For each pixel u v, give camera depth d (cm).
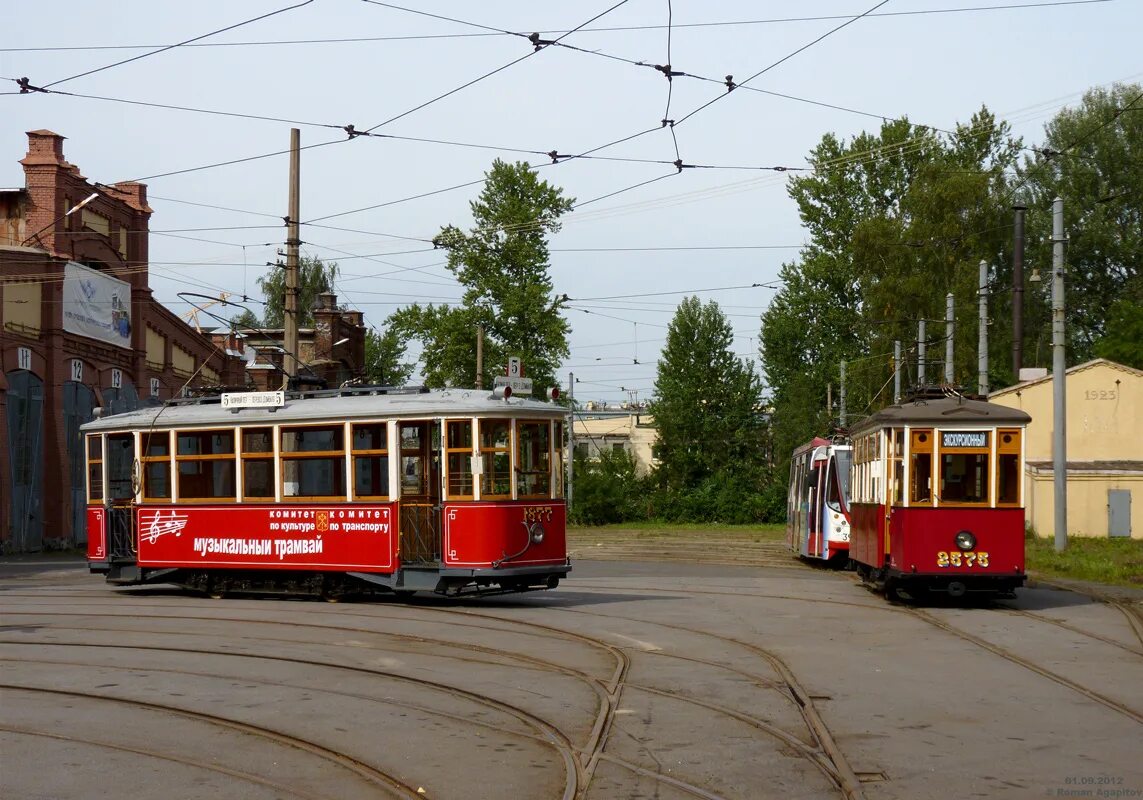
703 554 3519
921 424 1850
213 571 2067
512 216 5019
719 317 6706
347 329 5128
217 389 2195
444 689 1111
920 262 4931
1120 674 1182
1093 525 3859
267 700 1061
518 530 1819
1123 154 5703
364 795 757
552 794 754
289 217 2589
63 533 4006
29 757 857
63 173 4034
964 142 5522
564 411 1911
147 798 748
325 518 1922
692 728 938
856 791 740
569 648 1372
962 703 1034
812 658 1295
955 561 1831
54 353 3978
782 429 6247
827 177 5681
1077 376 4100
